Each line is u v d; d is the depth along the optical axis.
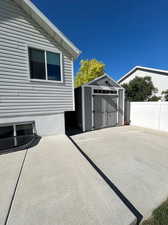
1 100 4.89
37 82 5.64
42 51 5.69
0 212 1.91
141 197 2.35
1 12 4.70
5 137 5.14
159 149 4.93
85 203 2.12
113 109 9.52
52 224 1.73
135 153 4.52
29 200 2.17
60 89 6.29
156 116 8.43
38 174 3.00
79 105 8.62
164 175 3.13
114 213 1.93
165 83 14.72
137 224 1.84
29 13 5.24
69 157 3.95
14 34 4.98
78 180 2.78
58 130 6.43
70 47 6.11
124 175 3.12
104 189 2.49
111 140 6.12
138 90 13.75
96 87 8.54
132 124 10.18
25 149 4.58
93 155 4.34
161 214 2.01
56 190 2.44
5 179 2.79
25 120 5.49
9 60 4.95
